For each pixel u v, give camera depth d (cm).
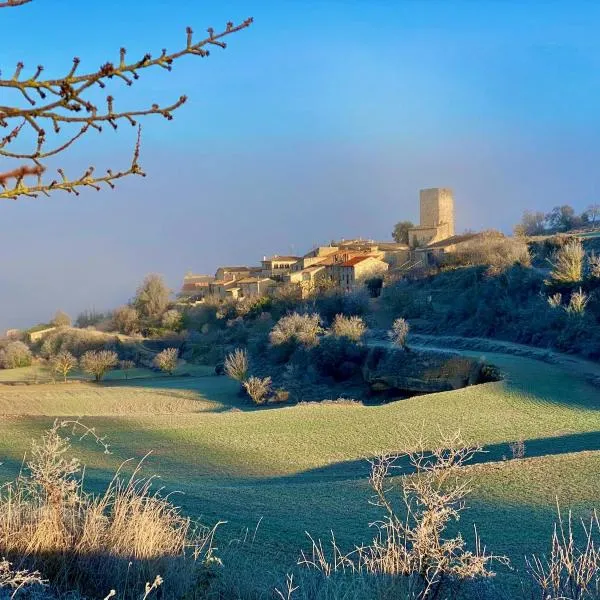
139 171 396
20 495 1091
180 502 2033
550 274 9525
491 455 4150
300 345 9119
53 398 8825
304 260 14962
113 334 13162
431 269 12331
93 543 966
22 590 818
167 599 898
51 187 386
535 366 6775
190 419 5506
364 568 1169
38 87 357
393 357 8069
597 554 938
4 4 333
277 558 1438
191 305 14875
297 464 4175
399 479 2573
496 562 1450
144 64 367
